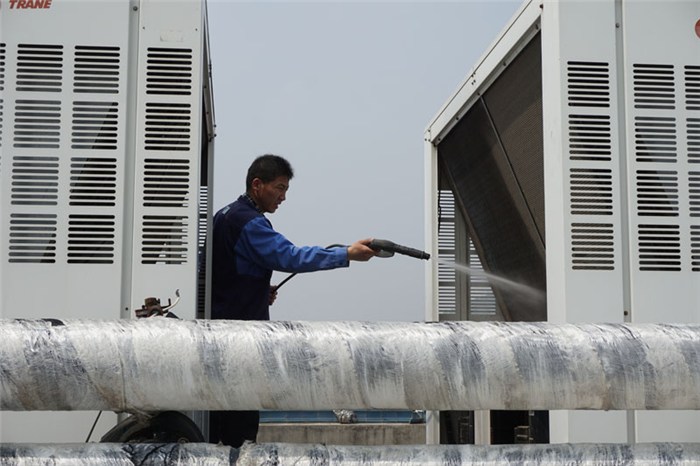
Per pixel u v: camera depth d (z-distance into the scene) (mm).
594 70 2104
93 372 1400
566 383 1474
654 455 1524
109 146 2006
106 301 1946
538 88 2551
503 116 2957
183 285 1983
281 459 1463
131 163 2014
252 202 2666
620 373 1473
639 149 2088
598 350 1482
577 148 2070
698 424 1996
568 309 2004
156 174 2016
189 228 2006
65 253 1953
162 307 1892
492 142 3154
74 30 2025
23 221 1957
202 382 1426
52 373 1391
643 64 2115
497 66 2832
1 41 2002
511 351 1474
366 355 1451
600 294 2020
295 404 1467
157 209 2002
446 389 1466
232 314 2564
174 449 1466
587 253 2035
